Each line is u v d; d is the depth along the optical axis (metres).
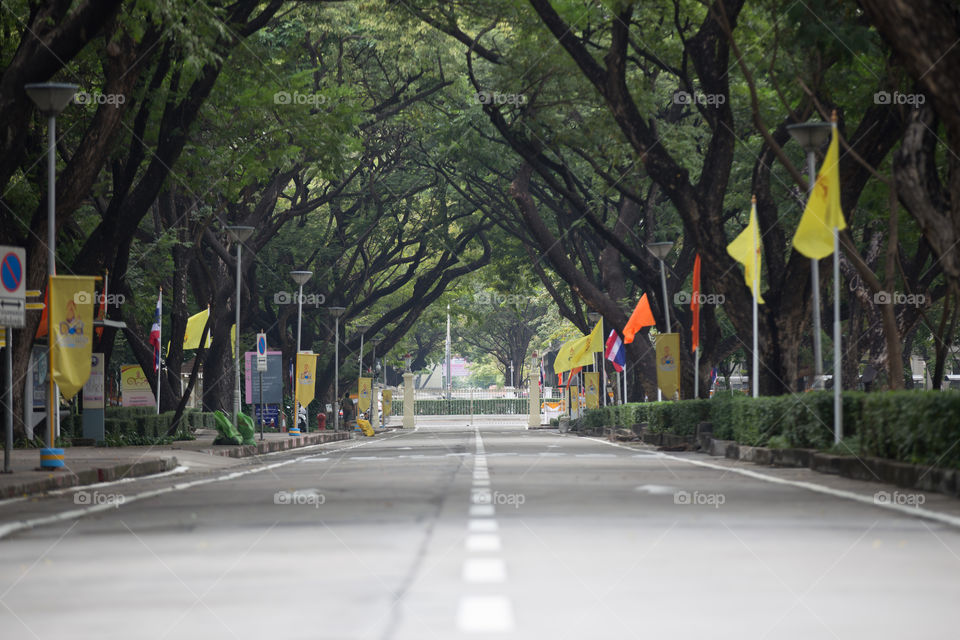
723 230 84.31
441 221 168.25
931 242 55.78
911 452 47.88
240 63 102.38
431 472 59.81
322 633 17.02
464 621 17.84
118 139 97.81
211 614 18.75
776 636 16.70
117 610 19.33
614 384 164.25
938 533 29.59
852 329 114.06
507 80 97.06
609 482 50.09
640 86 92.69
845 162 77.31
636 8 89.88
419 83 144.75
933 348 184.12
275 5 95.00
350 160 135.88
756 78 96.00
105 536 30.70
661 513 35.16
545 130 101.50
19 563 25.66
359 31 135.50
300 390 140.38
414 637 16.62
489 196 155.00
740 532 29.84
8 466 54.53
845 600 19.69
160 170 94.00
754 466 64.88
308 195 157.62
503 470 61.31
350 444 132.38
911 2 40.12
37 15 68.56
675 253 141.12
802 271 82.12
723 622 17.73
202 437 128.50
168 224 123.94
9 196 85.62
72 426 105.88
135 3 77.75
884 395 51.12
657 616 18.25
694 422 93.19
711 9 76.88
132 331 128.25
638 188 111.69
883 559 24.73
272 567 24.12
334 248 177.75
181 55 86.50
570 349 167.38
